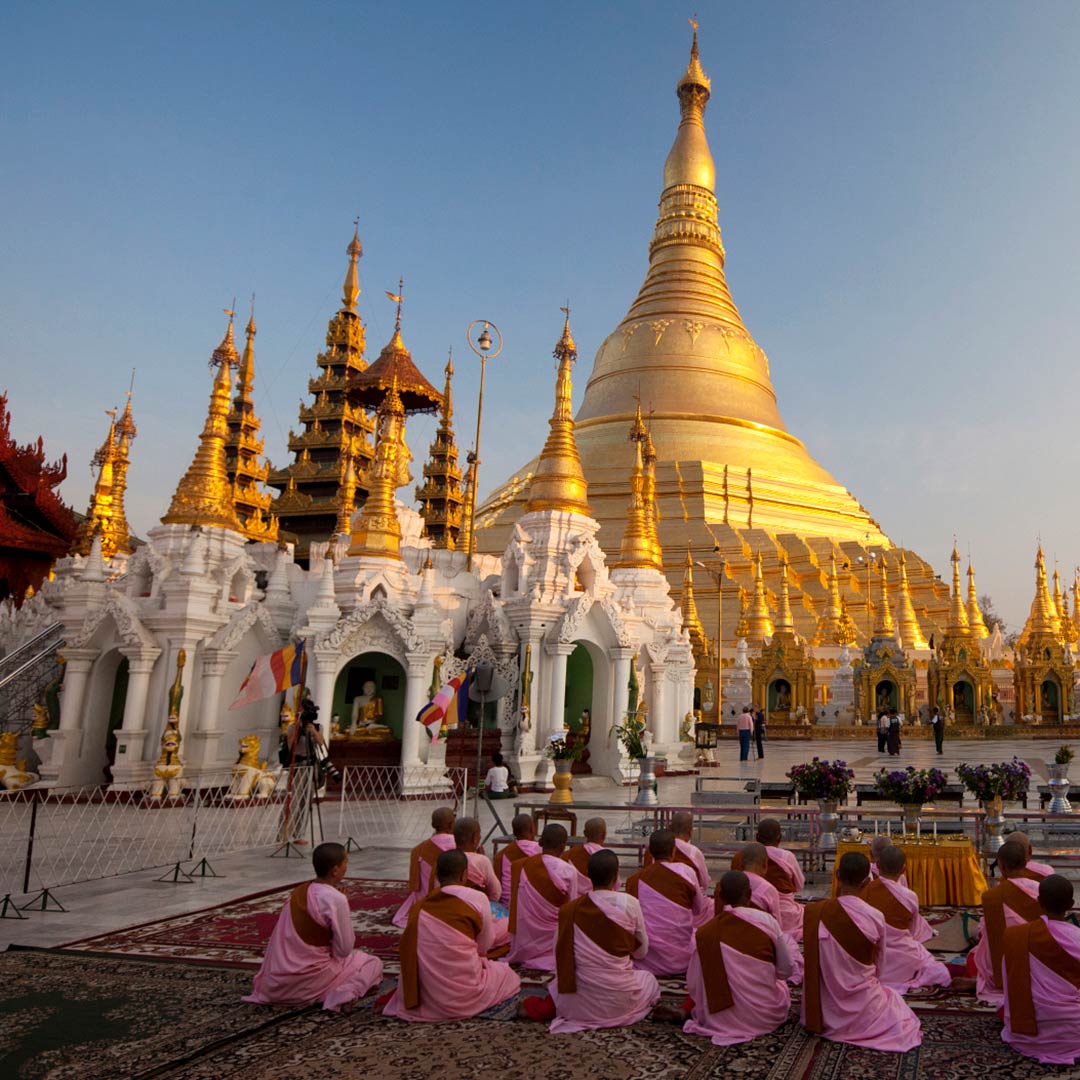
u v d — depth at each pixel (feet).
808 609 224.74
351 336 165.58
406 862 49.83
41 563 162.91
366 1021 25.95
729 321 278.67
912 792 44.96
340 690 85.25
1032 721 185.88
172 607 75.92
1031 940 24.17
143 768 72.79
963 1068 22.84
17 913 37.73
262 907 39.32
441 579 101.76
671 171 291.38
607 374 274.77
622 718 92.32
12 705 81.76
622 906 26.27
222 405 90.33
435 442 194.59
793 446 276.21
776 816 56.13
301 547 153.69
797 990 29.40
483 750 84.28
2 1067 22.39
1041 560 198.08
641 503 120.16
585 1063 23.02
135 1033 24.79
